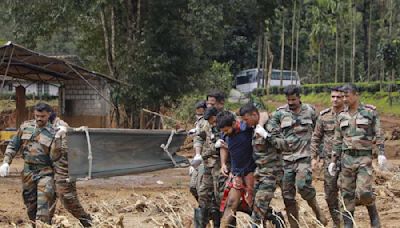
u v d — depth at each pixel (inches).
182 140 655.1
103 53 1374.3
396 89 2301.9
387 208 564.1
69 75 1266.0
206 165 416.5
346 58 3383.4
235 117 395.2
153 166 606.9
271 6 1275.8
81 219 430.6
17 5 1253.7
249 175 394.6
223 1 1208.2
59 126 418.0
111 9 1238.3
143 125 1258.6
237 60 3255.4
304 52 3595.0
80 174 480.4
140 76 1215.6
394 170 854.5
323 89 2691.9
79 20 1283.2
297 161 425.7
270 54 2938.0
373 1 2930.6
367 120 406.9
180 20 1228.5
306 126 427.8
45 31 1272.1
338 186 421.1
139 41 1227.2
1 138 1073.5
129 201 614.5
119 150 553.0
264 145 387.9
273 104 2522.1
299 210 457.1
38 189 407.5
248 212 402.3
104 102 1366.9
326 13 3034.0
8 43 967.6
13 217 535.5
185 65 1255.5
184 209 537.0
